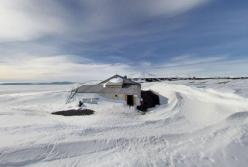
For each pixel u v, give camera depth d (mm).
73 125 21297
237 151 12492
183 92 42750
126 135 17406
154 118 26531
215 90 41875
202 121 24125
